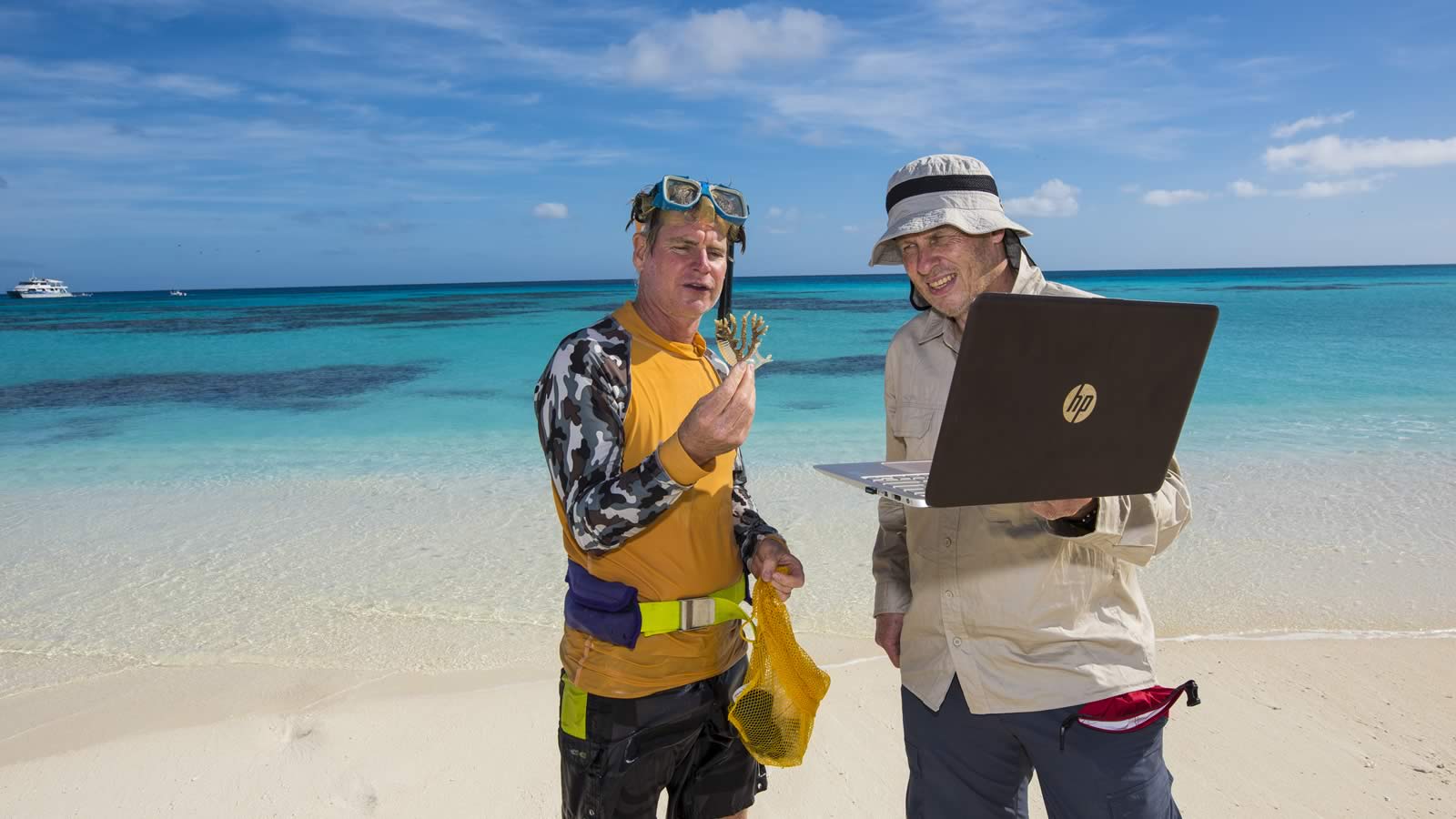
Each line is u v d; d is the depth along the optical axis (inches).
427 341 1251.2
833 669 174.6
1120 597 84.0
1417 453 362.0
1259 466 346.0
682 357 86.6
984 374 54.1
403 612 211.8
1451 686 161.3
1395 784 130.8
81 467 388.2
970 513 83.7
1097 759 80.0
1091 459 62.1
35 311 2933.1
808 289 4434.1
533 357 980.6
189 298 5398.6
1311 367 689.0
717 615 83.9
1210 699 157.9
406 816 127.9
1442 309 1523.1
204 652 189.3
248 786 135.1
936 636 87.0
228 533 278.5
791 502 304.8
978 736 85.5
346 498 323.9
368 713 157.8
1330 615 197.5
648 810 84.7
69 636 198.4
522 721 154.9
